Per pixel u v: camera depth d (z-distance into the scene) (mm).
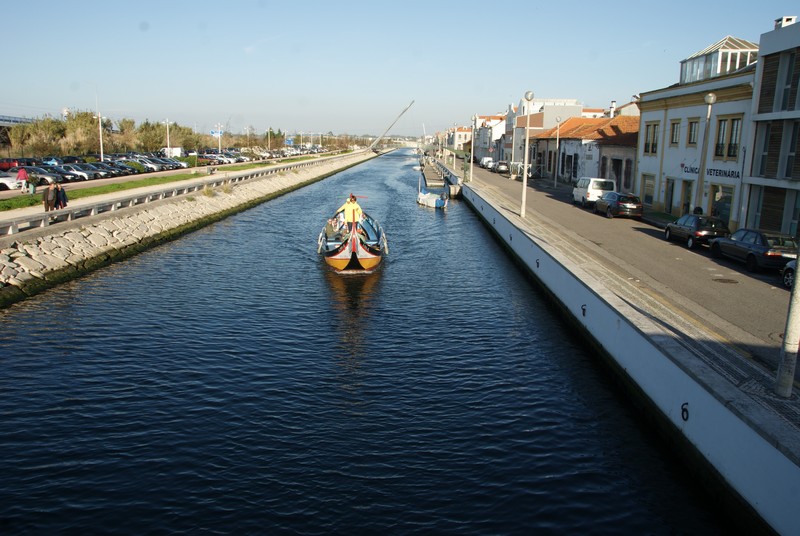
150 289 23875
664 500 10562
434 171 94500
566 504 10422
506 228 32906
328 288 24641
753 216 29156
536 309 21844
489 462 11711
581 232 30969
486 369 16297
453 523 9891
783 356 10367
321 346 17938
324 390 14883
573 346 18062
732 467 9539
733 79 31328
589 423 13336
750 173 28875
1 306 21047
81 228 29797
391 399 14438
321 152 183750
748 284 20031
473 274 27500
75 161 62094
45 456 11688
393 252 32750
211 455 11812
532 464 11664
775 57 26812
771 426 8742
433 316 20953
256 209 51531
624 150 49250
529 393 14820
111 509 10125
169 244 34031
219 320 20125
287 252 31984
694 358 11695
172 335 18578
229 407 13875
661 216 37531
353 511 10148
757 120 27969
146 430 12742
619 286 19312
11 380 15086
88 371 15734
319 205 54812
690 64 38812
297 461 11648
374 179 90500
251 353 17234
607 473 11383
